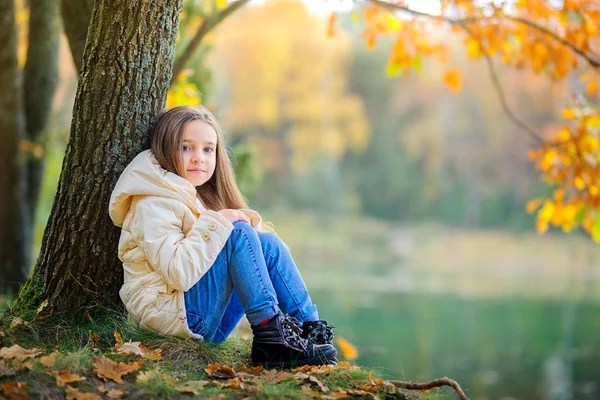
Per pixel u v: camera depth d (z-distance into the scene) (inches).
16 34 226.7
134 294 114.1
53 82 239.6
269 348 112.7
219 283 113.5
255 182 258.4
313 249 1050.7
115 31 121.2
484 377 303.7
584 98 203.2
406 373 305.0
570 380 301.4
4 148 227.9
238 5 179.2
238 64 1412.4
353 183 1551.4
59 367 100.2
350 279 751.7
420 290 666.8
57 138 335.3
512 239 1209.4
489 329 445.7
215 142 123.3
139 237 113.0
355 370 113.5
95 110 121.9
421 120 1499.8
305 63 1429.6
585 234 1105.4
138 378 100.0
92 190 121.9
